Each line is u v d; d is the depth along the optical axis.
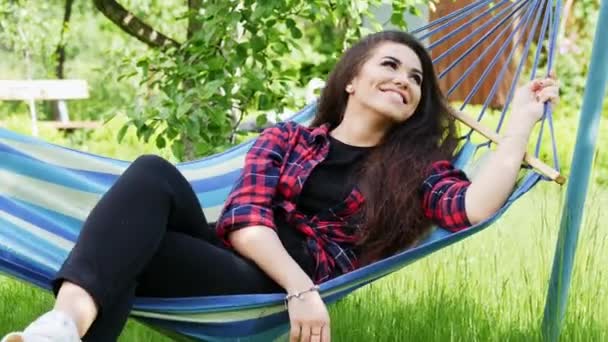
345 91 3.04
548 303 3.26
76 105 14.23
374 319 3.67
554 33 3.13
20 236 2.93
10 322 3.87
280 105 5.12
